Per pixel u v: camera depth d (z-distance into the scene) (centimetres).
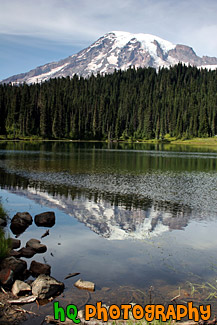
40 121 16438
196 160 5344
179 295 721
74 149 8106
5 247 917
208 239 1173
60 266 880
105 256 965
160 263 916
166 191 2245
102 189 2238
